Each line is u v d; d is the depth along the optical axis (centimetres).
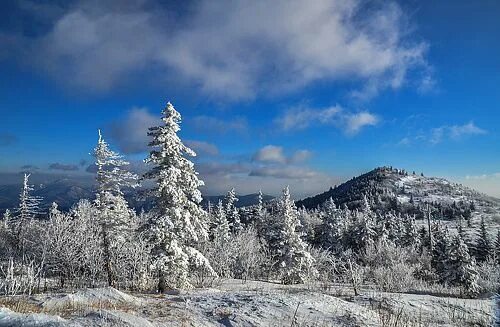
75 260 3156
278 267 4456
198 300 1459
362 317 1295
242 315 1223
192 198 2683
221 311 1270
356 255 5350
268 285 3428
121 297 1441
